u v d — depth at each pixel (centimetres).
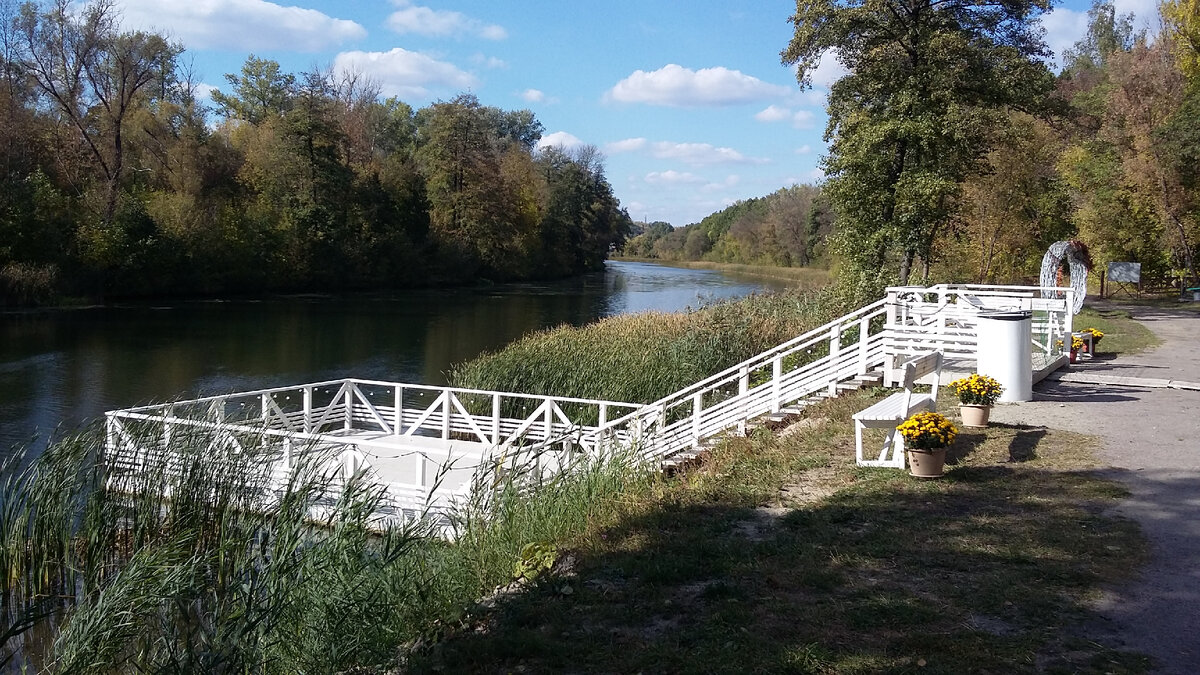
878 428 996
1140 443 908
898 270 2750
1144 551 597
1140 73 3303
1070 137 3753
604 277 8838
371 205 6366
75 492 916
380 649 565
